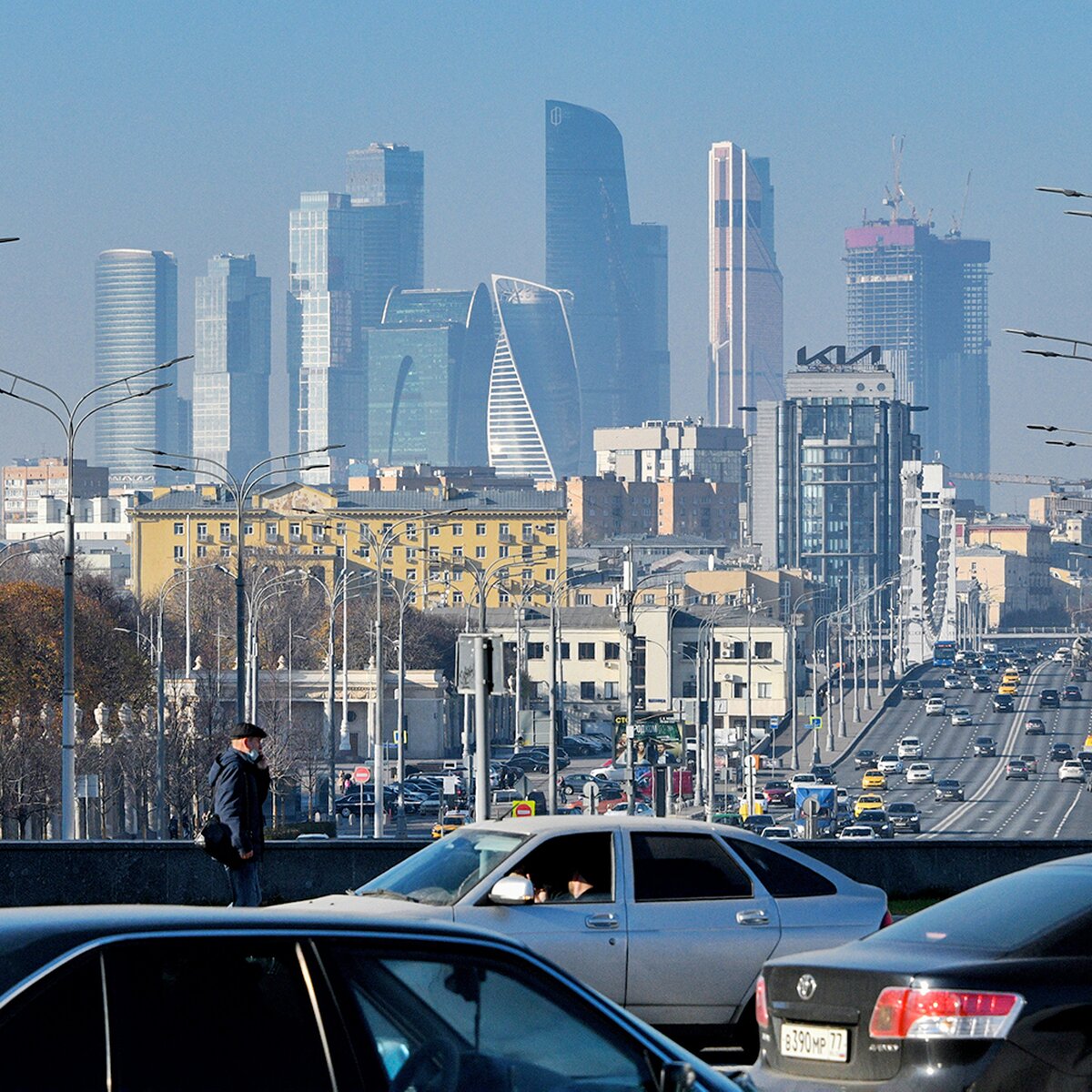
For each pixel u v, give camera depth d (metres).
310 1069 29.59
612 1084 31.16
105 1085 28.47
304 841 104.12
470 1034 30.77
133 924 29.83
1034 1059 43.22
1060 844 115.25
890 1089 43.66
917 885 112.31
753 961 61.56
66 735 162.38
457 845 63.50
